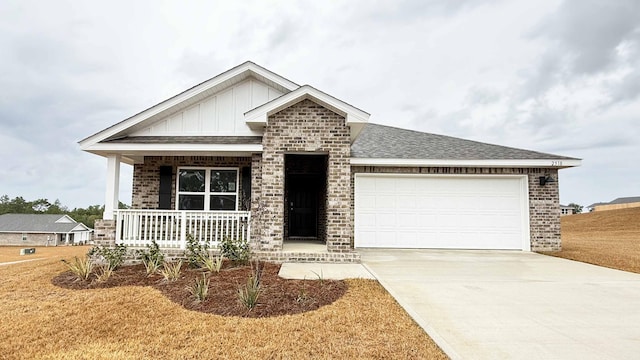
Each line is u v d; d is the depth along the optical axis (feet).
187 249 27.86
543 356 12.09
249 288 18.16
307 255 28.76
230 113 34.30
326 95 29.17
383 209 38.27
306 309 16.97
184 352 12.82
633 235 60.29
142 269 26.13
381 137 46.37
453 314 16.30
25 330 15.16
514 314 16.37
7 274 27.86
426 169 38.22
